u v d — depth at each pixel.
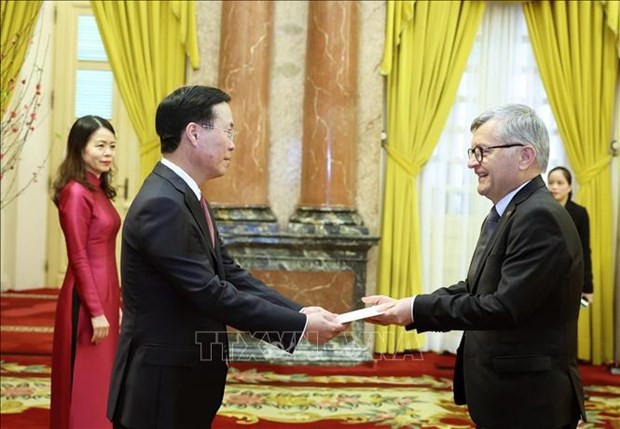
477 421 2.32
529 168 2.32
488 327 2.20
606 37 6.25
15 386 4.96
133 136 8.59
